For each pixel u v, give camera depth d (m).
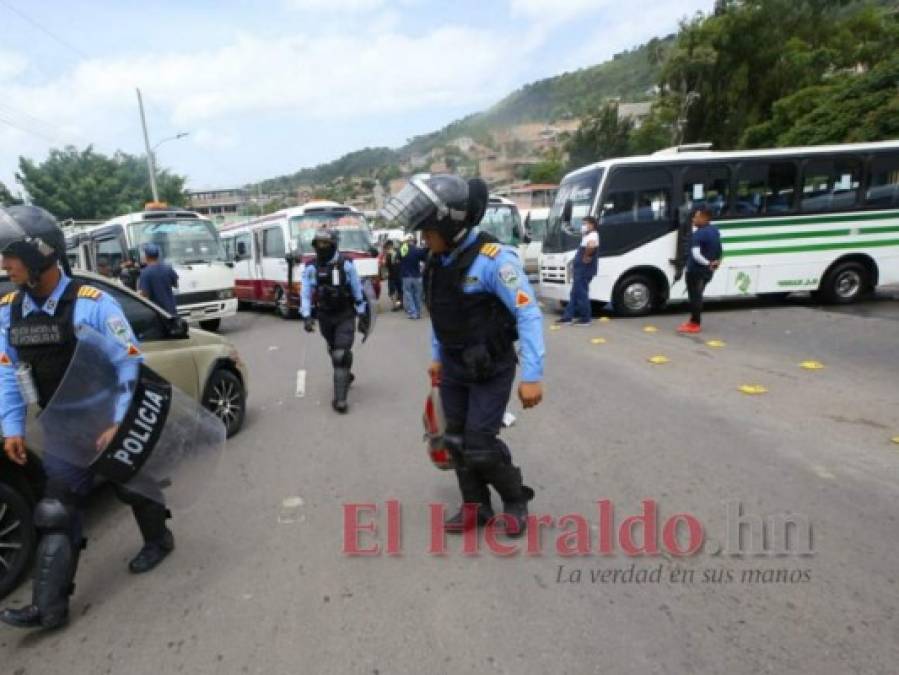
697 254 8.60
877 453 4.16
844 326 8.76
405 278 12.77
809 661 2.26
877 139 19.30
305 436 5.16
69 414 2.62
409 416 5.57
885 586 2.70
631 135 37.25
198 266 12.30
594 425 4.99
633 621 2.55
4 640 2.63
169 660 2.44
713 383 6.09
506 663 2.33
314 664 2.37
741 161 10.49
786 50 28.25
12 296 2.67
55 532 2.67
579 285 10.00
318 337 11.06
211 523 3.61
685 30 29.86
